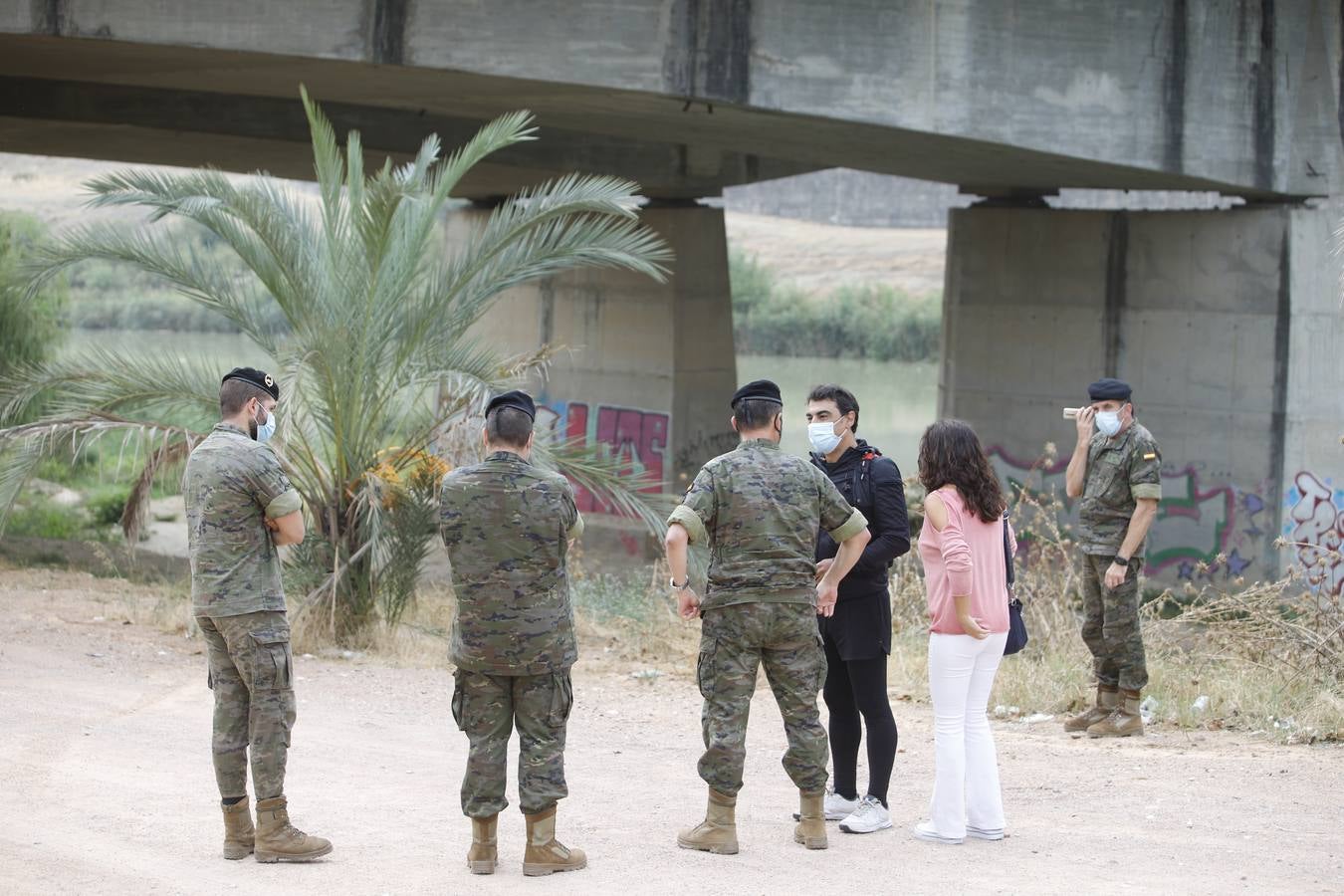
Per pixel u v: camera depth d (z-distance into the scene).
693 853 5.65
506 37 13.54
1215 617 10.09
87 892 4.97
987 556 5.83
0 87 16.92
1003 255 20.52
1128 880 5.34
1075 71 15.39
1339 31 16.81
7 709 7.86
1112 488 8.05
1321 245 17.36
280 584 5.47
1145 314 19.08
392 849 5.67
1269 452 17.89
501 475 5.23
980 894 5.15
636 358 22.91
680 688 10.05
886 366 60.97
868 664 5.95
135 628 10.77
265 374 5.66
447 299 11.38
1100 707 8.31
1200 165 16.34
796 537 5.49
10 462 10.87
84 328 64.25
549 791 5.30
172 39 12.96
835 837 5.92
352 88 15.45
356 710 8.66
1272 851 5.74
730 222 78.06
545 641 5.23
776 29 14.10
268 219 10.76
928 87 14.70
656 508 11.61
